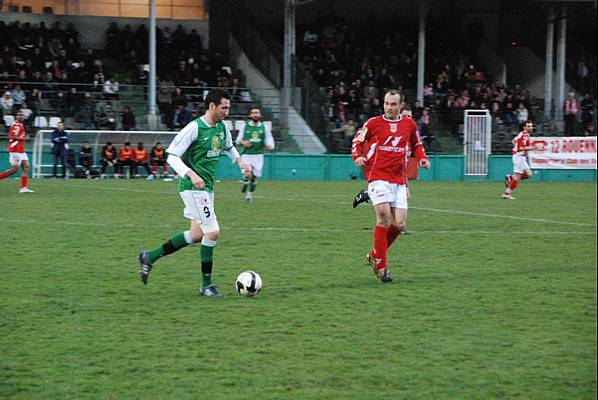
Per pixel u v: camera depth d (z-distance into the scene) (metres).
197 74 55.38
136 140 48.97
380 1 66.69
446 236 20.88
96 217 24.27
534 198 35.16
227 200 31.67
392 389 8.53
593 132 56.97
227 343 10.19
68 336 10.45
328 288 13.76
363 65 57.69
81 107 50.91
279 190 38.38
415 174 47.69
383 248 14.29
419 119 54.19
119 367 9.18
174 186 39.44
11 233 20.31
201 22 62.00
